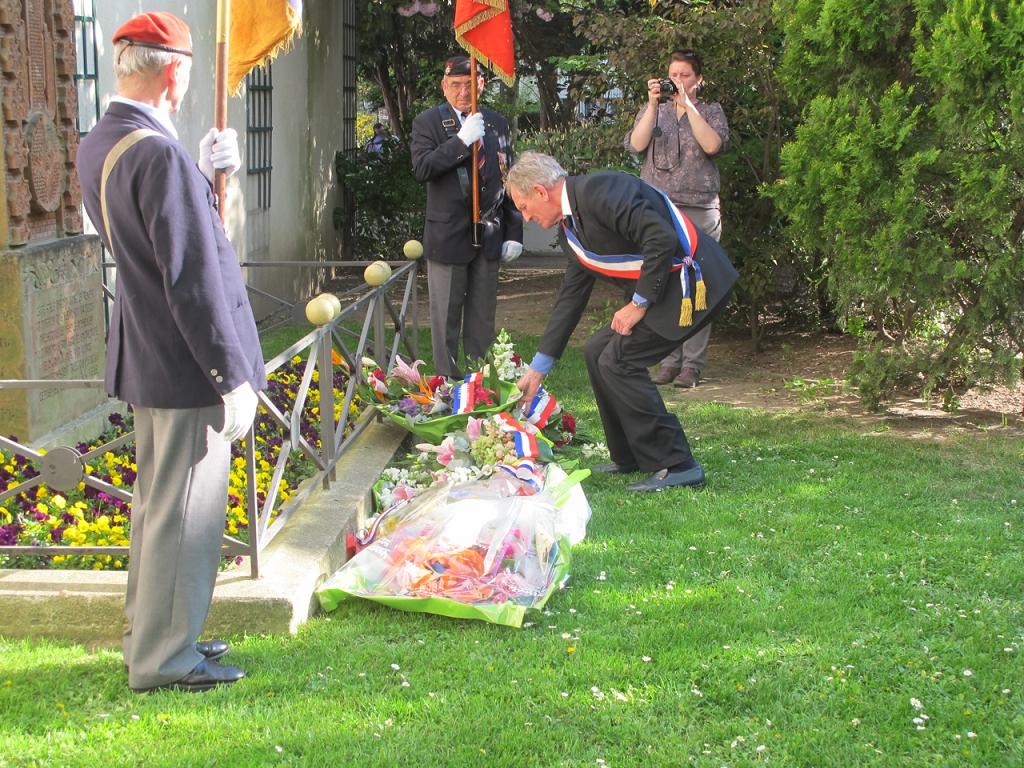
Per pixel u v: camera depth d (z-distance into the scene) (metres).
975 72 5.54
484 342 6.78
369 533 4.31
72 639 3.48
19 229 4.80
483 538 3.94
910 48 6.21
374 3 13.94
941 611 3.72
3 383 3.50
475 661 3.35
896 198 5.84
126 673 3.24
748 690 3.16
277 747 2.81
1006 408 6.63
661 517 4.75
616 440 5.40
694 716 3.02
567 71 12.98
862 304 6.70
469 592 3.75
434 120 6.53
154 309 2.95
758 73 8.07
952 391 6.66
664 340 5.03
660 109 7.29
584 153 9.74
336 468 4.95
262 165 9.94
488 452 4.79
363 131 21.06
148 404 3.01
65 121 5.34
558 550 4.07
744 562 4.19
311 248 11.76
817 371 7.78
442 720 2.98
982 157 5.79
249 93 9.46
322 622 3.64
